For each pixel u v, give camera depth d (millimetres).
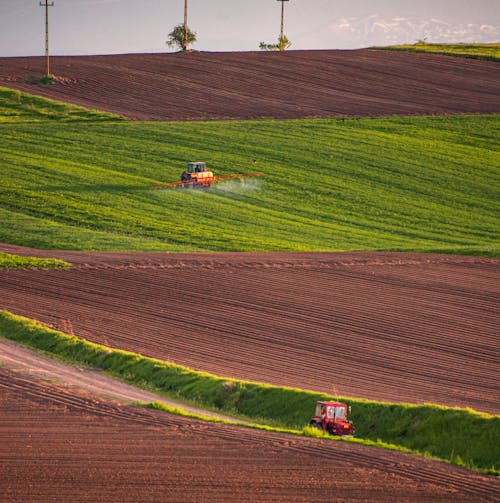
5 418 101062
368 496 78250
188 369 124562
